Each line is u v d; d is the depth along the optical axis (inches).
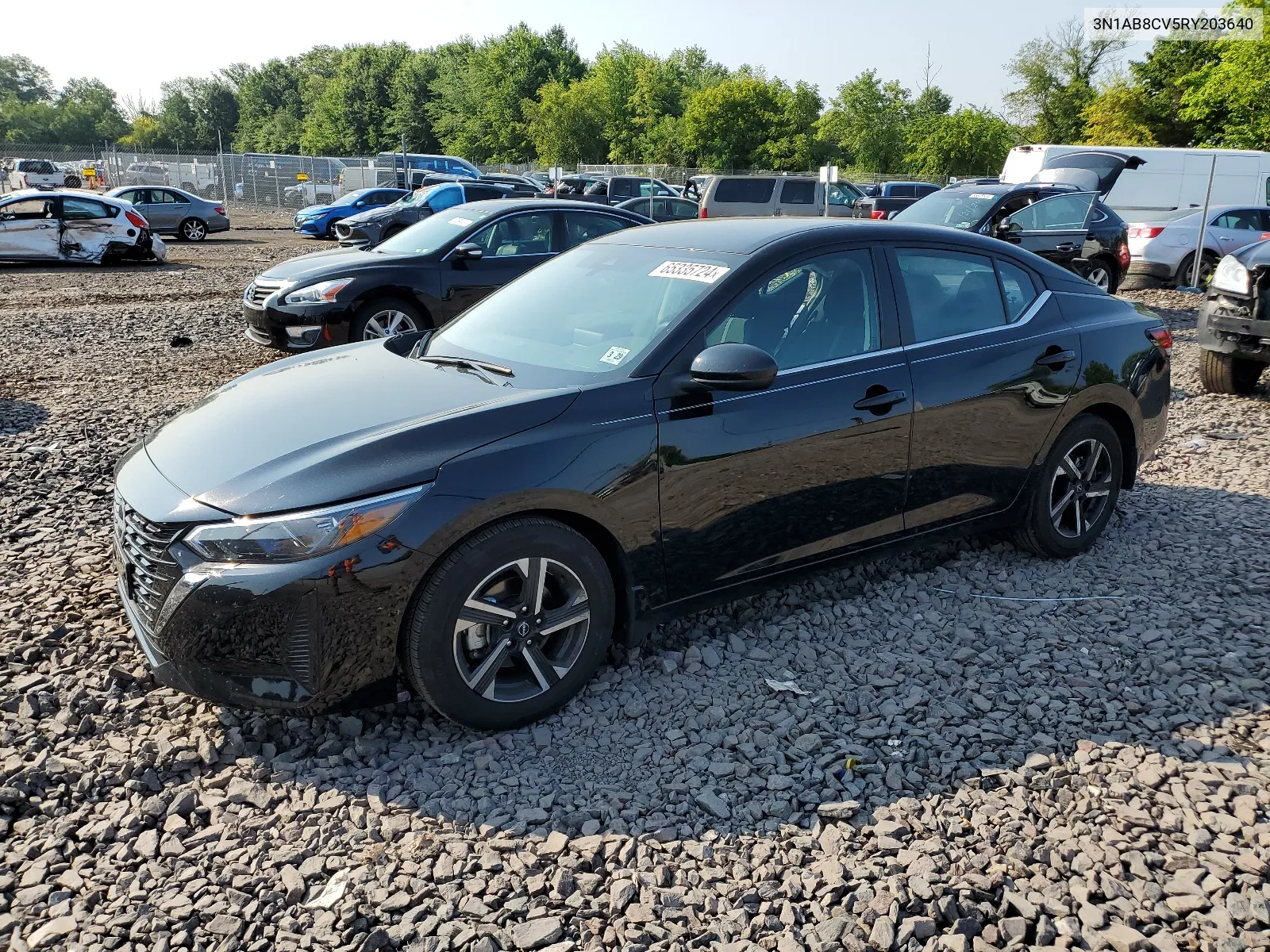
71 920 94.2
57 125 5620.1
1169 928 94.9
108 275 682.2
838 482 148.9
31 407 294.7
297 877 100.3
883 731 127.0
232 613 112.5
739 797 114.6
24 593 163.3
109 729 125.5
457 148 3161.9
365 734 126.7
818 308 150.8
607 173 1631.4
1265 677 141.5
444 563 117.6
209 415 141.9
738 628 156.9
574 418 127.0
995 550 189.3
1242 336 307.0
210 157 1775.3
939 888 99.1
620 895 98.2
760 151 2343.8
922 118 2219.5
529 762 121.3
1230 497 221.3
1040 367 170.1
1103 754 122.9
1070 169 666.8
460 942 92.0
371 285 338.6
